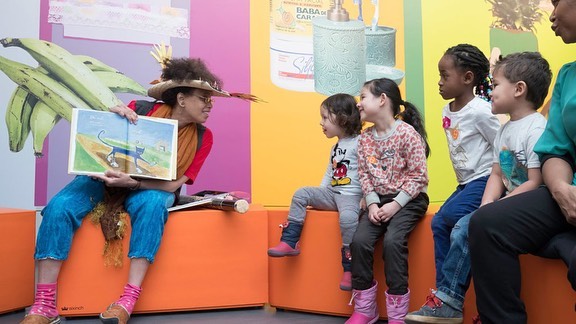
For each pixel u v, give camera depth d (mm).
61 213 1601
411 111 1821
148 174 1729
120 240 1706
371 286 1624
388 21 2904
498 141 1523
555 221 1190
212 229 1801
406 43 2930
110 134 1712
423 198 1698
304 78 2764
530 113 1454
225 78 2635
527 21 3164
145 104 1921
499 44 3096
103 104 2473
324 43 2805
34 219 1803
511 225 1178
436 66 2975
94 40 2475
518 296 1193
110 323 1520
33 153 2379
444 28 3002
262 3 2713
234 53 2658
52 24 2422
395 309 1549
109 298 1701
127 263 1714
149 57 2547
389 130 1755
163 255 1749
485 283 1195
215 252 1801
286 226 1801
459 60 1714
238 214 1835
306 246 1811
